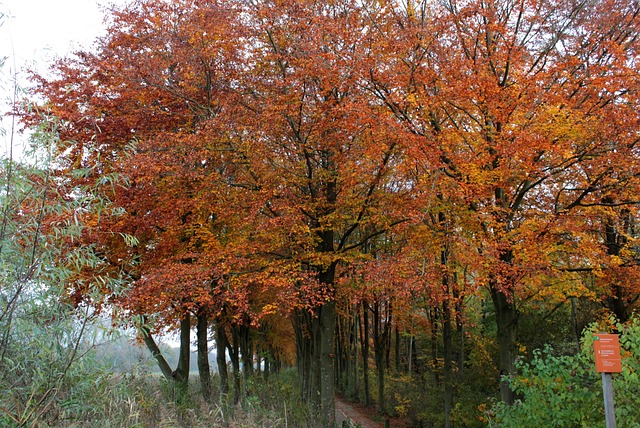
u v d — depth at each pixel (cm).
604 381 629
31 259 527
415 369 2952
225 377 1855
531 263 1024
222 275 1252
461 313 1481
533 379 795
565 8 1254
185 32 1378
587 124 1059
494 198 1195
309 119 1356
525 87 1109
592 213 1161
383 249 1520
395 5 1305
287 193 1341
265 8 1294
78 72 1500
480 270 1074
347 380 3491
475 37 1239
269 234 1335
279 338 3294
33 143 557
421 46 1227
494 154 1124
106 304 625
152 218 1309
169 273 1155
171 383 1282
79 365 549
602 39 1205
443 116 1327
